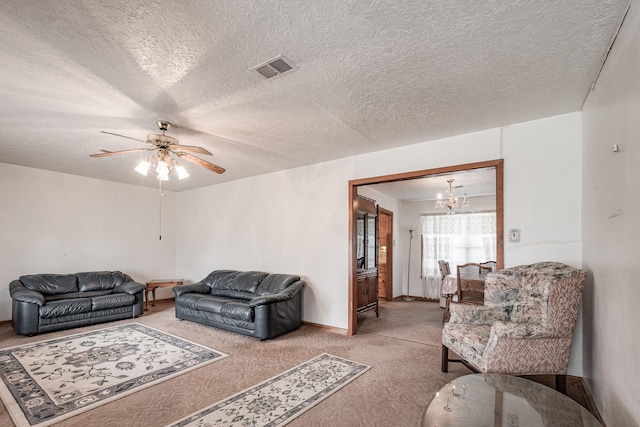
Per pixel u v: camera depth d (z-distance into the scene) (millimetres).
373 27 1764
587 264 2648
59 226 5395
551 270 2646
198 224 6672
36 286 4699
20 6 1577
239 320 4184
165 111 2863
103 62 2090
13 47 1915
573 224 2887
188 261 6832
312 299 4797
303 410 2354
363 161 4336
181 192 7105
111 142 3740
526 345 2408
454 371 3057
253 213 5691
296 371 3049
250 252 5695
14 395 2561
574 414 1584
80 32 1787
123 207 6227
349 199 4441
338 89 2484
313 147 4020
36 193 5164
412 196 7242
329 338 4133
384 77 2312
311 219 4875
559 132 2984
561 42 1901
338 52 2002
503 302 2979
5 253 4859
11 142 3740
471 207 7148
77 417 2258
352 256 4395
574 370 2811
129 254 6277
